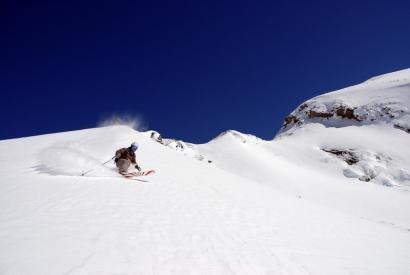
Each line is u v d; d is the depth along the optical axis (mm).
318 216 12500
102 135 20109
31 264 4770
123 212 7883
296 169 67188
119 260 5344
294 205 13945
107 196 9055
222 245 6855
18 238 5598
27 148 15773
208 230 7688
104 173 12094
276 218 10250
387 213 41062
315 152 76625
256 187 17438
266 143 87000
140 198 9438
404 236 12852
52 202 7863
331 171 67625
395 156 69688
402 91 92062
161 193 10516
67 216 7023
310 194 51344
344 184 57750
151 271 5172
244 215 9742
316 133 88750
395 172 63469
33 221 6492
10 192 8352
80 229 6387
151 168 14820
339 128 89625
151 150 19641
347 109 93500
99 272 4852
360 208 43562
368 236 10828
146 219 7648
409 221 37312
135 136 22578
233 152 75688
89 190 9430
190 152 75188
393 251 9469
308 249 7695
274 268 6145
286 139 91500
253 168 65938
